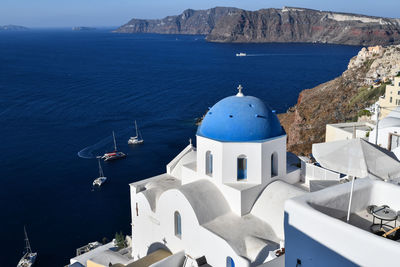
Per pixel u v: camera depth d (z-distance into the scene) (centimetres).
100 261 2803
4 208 6344
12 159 8469
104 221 5903
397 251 959
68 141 9706
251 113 2419
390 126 2808
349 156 1460
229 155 2370
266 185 2444
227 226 2242
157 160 8512
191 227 2314
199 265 2220
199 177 2592
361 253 1035
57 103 13688
